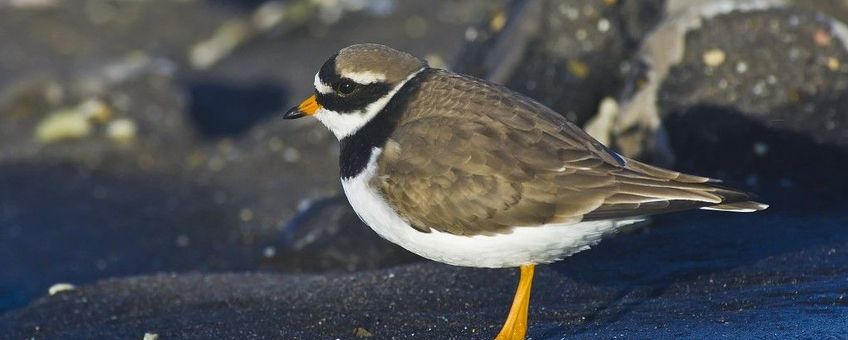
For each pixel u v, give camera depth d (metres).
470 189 8.80
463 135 8.92
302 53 24.75
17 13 26.92
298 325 10.19
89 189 17.08
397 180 9.00
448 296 10.45
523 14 14.58
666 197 8.67
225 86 23.06
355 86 9.45
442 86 9.30
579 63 14.12
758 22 13.34
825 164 12.74
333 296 10.77
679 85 13.15
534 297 10.23
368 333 9.86
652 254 11.01
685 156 12.96
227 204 16.06
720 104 12.97
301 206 14.45
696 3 14.30
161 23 26.73
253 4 27.58
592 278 10.55
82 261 14.65
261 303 10.87
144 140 18.73
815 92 13.02
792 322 8.94
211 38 25.81
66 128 18.84
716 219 11.85
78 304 11.34
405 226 9.10
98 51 25.39
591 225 8.74
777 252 10.72
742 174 12.81
